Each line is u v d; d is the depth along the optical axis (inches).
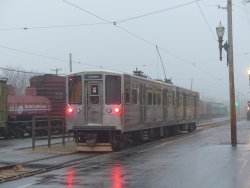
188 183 505.7
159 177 551.8
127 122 934.4
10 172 615.5
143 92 1068.5
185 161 710.5
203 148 927.7
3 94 1272.1
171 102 1379.2
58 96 1472.7
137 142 1093.1
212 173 578.2
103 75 903.1
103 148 889.5
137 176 562.6
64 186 498.9
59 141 1135.0
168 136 1396.4
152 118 1151.6
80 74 911.7
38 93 1483.8
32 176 587.2
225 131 1679.4
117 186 492.7
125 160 745.6
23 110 1355.8
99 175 577.3
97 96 907.4
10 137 1334.9
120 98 904.3
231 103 1039.0
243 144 1025.5
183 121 1553.9
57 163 709.9
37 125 1396.4
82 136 907.4
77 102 911.7
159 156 793.6
